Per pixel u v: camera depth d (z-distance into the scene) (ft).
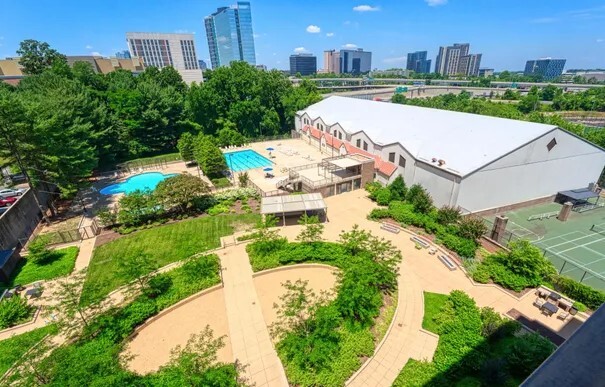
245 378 53.83
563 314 66.28
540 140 106.63
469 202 107.45
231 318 67.92
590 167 123.95
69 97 159.53
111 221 109.40
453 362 51.98
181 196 112.88
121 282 80.28
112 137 182.19
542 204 122.42
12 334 65.00
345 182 138.00
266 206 110.52
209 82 237.04
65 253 93.91
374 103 197.47
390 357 56.80
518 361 50.11
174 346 61.46
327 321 57.77
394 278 75.56
